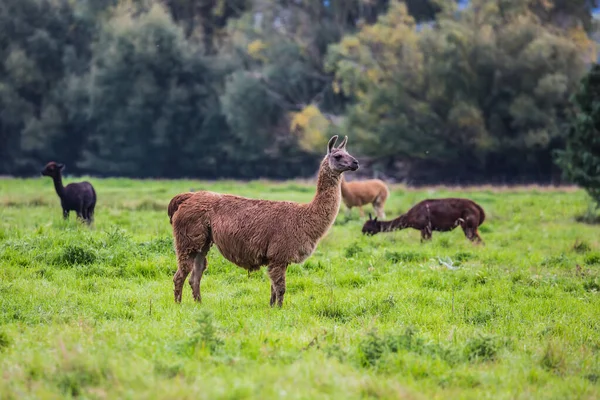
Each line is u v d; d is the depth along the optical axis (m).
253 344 27.55
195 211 38.12
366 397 22.83
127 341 27.94
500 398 23.48
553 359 28.16
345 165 37.44
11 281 41.62
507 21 190.88
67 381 23.20
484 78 179.38
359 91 193.12
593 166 90.56
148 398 21.44
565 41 175.75
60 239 50.84
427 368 25.94
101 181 150.25
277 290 37.41
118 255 47.38
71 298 37.44
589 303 41.16
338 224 79.12
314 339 28.73
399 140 179.25
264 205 37.88
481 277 46.72
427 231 65.94
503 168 191.62
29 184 137.38
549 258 55.88
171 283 43.25
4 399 22.05
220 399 21.52
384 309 37.41
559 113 178.88
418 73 183.50
